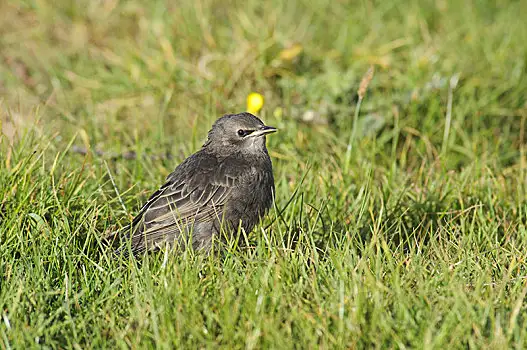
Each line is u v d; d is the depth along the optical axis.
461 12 18.61
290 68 16.20
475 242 10.03
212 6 18.50
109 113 15.17
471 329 7.97
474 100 15.21
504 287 8.77
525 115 14.85
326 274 8.99
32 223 10.19
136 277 9.12
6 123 14.73
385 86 15.62
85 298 8.91
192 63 16.61
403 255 9.68
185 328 8.05
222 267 9.55
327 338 7.86
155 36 17.67
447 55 16.64
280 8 18.33
